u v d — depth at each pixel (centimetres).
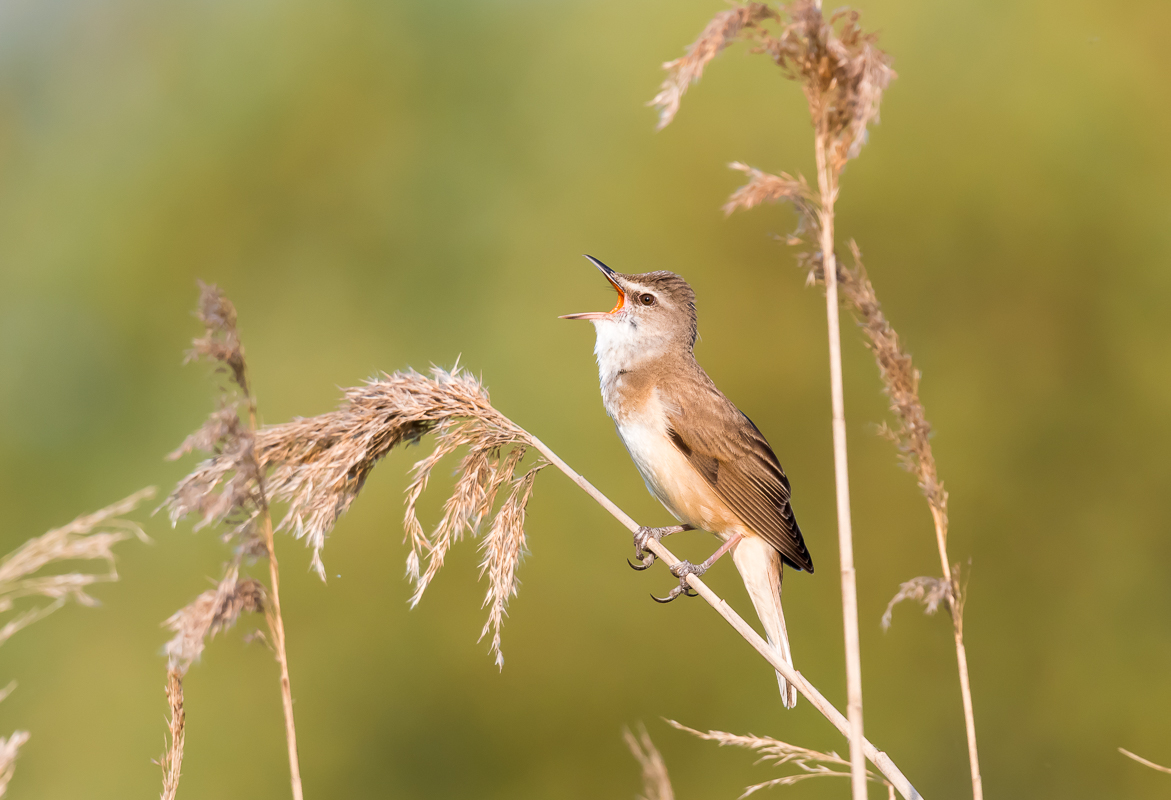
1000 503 1599
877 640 1535
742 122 1717
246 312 1825
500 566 426
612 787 1473
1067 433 1634
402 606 1485
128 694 1391
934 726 1497
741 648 1485
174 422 1697
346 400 436
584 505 1538
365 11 1931
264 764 1386
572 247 1730
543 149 1862
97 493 1647
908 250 1691
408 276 1841
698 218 1719
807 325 1669
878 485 1600
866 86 340
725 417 616
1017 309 1675
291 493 414
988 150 1656
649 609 1504
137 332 1800
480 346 1706
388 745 1450
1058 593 1577
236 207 1873
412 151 1906
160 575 1477
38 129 1978
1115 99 1612
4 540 1611
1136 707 1508
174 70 1947
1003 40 1672
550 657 1488
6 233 1877
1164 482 1595
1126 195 1619
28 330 1781
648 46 1808
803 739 1455
